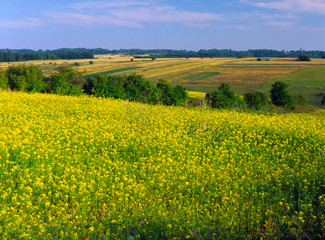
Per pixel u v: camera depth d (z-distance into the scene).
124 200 7.64
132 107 23.61
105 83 38.44
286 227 6.52
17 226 6.02
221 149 12.67
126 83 40.41
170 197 8.27
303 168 10.43
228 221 6.51
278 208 7.16
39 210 7.24
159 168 10.10
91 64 151.62
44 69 111.81
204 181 9.01
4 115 16.78
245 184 8.72
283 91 59.72
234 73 124.00
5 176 8.60
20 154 9.95
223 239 6.11
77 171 9.18
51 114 18.33
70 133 13.37
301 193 8.32
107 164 10.27
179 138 14.18
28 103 22.47
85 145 12.51
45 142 11.89
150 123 17.28
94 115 18.89
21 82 37.00
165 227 6.29
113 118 18.81
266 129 16.86
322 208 7.11
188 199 7.89
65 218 6.54
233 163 11.34
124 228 6.32
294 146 13.96
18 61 161.00
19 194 7.71
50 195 7.78
